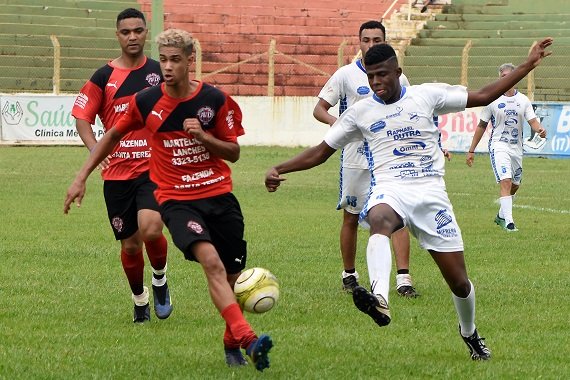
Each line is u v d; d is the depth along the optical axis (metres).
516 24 46.16
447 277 7.53
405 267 10.73
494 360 7.65
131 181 8.97
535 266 12.86
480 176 28.06
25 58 40.38
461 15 47.59
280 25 45.88
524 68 7.56
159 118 7.43
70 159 30.53
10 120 34.94
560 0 48.75
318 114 11.48
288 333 8.58
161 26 36.84
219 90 7.50
